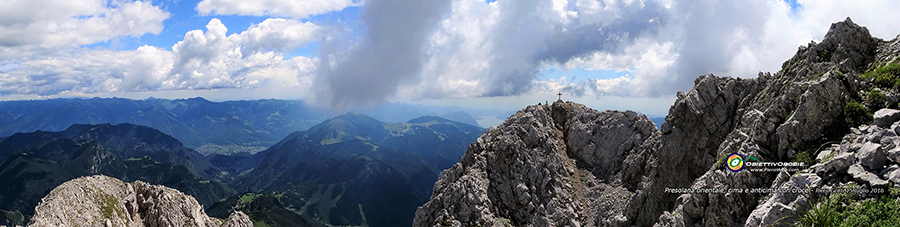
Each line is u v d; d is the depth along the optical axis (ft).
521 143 320.91
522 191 295.69
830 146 150.82
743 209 157.28
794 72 198.08
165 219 311.06
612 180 298.76
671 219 192.44
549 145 319.27
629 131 314.55
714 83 249.34
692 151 242.99
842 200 115.14
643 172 282.97
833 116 156.87
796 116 161.17
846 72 169.17
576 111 355.77
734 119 233.14
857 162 120.98
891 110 135.44
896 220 102.22
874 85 162.30
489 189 305.53
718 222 163.22
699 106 245.24
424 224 300.81
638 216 251.39
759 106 211.00
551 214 282.97
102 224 275.18
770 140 170.19
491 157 318.65
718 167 177.37
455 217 289.74
